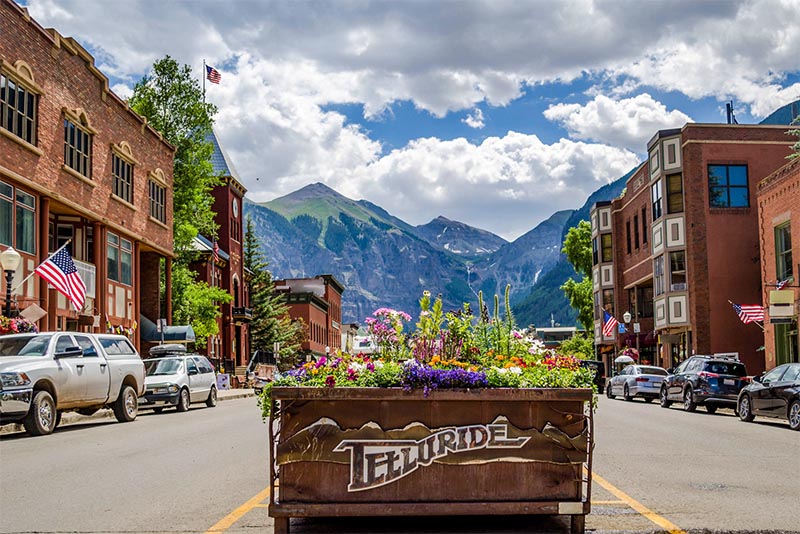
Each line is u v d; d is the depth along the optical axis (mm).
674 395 29016
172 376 26703
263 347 77000
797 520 7914
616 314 60688
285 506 6871
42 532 7445
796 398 19656
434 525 7566
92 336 20672
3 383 16688
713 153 44312
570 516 7543
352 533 7234
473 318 9484
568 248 75312
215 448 14812
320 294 110188
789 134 44188
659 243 46625
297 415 6961
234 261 64625
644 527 7523
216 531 7480
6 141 26188
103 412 24453
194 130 48812
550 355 9180
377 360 8109
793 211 32500
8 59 26453
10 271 22281
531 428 7062
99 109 34250
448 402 7035
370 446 6965
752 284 43688
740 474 11391
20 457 13414
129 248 38375
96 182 33750
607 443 15750
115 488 10125
